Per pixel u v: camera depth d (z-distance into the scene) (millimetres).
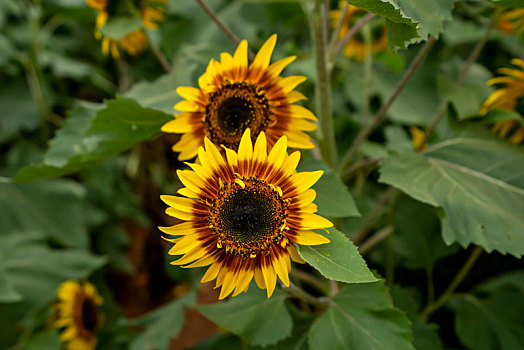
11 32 1319
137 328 1188
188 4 1084
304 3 931
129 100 665
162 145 1609
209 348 978
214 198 582
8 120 1265
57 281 1042
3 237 1081
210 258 583
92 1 817
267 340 714
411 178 728
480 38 1069
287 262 570
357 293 654
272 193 572
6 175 1160
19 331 1039
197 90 641
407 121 1009
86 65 1372
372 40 1092
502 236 674
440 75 943
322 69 737
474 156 766
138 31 994
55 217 1141
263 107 646
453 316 977
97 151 711
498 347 839
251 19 1099
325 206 622
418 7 592
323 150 754
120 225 1392
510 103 833
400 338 615
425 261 912
